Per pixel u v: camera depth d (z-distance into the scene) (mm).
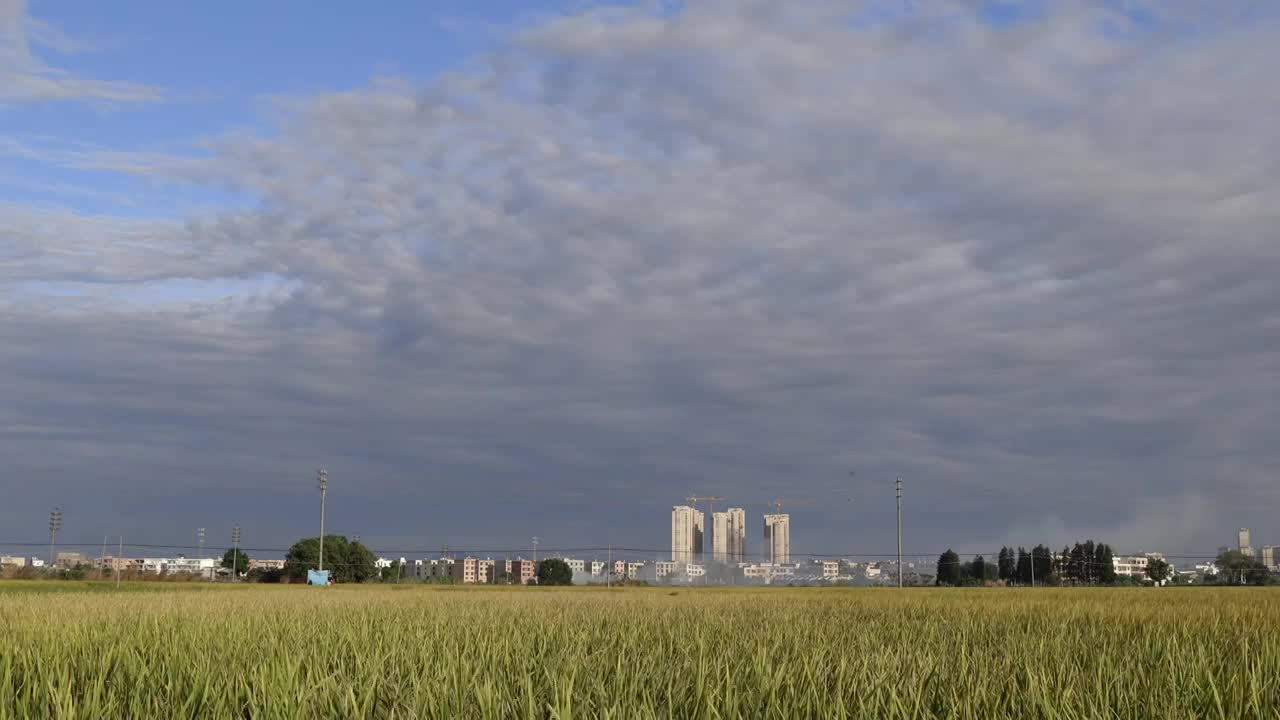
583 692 10648
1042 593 60406
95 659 13945
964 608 34594
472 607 33969
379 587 94500
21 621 22594
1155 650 15633
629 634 19031
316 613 28188
